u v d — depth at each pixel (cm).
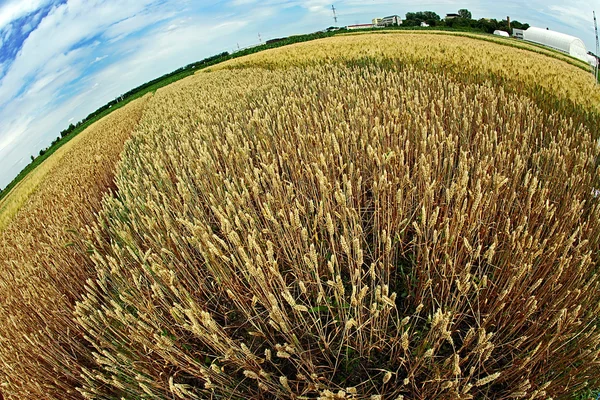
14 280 457
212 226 389
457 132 444
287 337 213
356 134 411
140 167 613
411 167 385
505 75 859
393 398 213
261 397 219
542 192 277
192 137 661
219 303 289
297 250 268
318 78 998
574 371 194
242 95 1005
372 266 197
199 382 249
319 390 201
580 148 427
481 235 286
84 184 838
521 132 478
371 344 217
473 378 214
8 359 301
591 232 269
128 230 325
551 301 231
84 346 323
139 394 236
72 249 469
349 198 261
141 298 284
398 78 723
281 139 424
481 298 243
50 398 265
